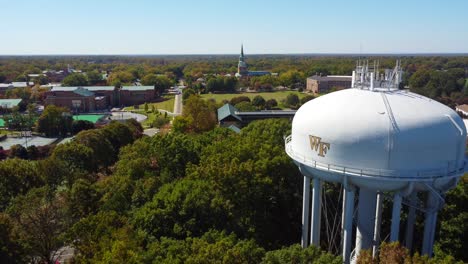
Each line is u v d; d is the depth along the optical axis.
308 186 39.53
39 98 189.38
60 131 126.62
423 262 27.52
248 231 44.81
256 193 47.94
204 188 44.56
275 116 120.06
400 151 31.25
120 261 29.47
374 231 39.72
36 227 42.41
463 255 43.59
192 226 39.66
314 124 34.81
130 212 44.72
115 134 90.94
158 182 50.69
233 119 114.38
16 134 128.25
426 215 35.47
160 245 34.53
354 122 32.41
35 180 56.59
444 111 33.84
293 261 29.95
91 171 72.88
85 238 37.34
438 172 31.80
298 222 52.25
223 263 29.42
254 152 55.38
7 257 36.31
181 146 63.38
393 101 33.50
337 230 49.06
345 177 33.38
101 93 195.00
